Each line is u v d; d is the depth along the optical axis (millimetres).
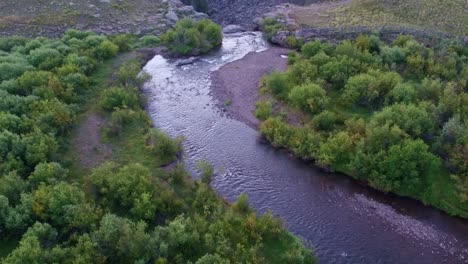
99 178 52438
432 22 92500
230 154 64938
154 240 42875
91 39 91062
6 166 51875
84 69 80312
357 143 59344
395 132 57344
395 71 74562
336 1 118938
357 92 68875
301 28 100062
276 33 100812
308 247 48375
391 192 56438
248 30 110875
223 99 78688
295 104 71750
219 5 127375
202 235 46000
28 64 78000
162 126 71438
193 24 101875
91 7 105938
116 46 91875
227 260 41750
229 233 47125
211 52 98125
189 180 57344
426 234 50562
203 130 70562
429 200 54531
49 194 46875
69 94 71250
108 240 42500
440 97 64625
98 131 66812
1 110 62156
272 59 91688
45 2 104750
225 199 55625
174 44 97562
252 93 79250
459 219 52562
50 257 40312
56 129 62719
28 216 44969
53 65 78938
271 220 48562
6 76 72688
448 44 81625
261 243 46406
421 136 59344
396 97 66125
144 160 61312
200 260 41344
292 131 65688
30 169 54531
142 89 82500
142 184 50875
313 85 70812
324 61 78875
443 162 56125
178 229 44250
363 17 99812
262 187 58375
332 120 65375
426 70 75438
